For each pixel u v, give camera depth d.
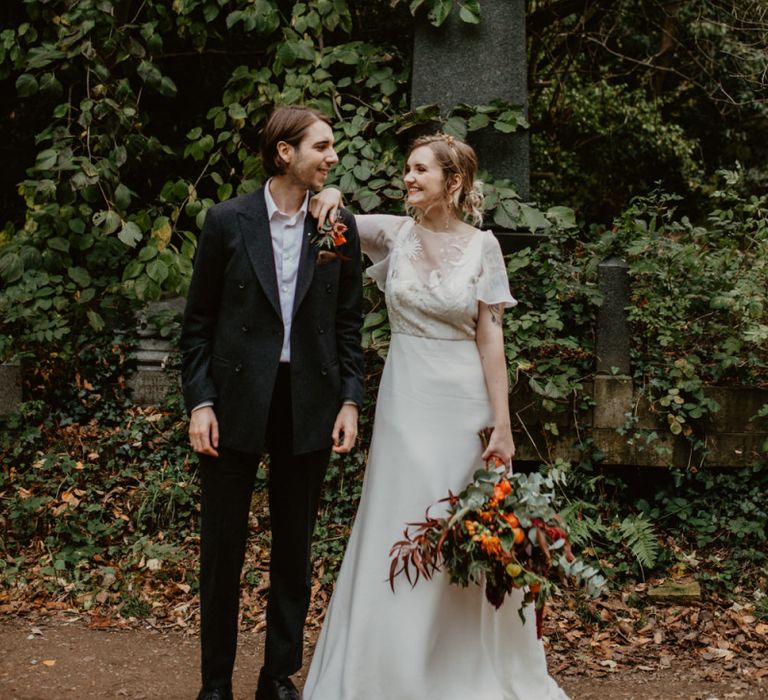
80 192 6.03
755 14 8.14
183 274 5.70
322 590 4.49
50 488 5.05
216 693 3.08
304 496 3.10
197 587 4.49
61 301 5.68
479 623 3.17
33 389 5.55
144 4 6.37
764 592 4.48
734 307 4.81
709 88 10.54
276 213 3.02
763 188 11.24
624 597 4.41
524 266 5.13
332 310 3.09
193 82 7.62
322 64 5.75
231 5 6.68
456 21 5.71
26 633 3.99
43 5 6.12
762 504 4.79
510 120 5.52
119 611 4.27
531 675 3.21
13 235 6.45
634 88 11.50
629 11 9.73
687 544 4.79
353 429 3.12
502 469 3.10
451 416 3.19
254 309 2.97
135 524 4.99
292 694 3.11
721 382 4.96
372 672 3.07
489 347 3.21
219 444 2.98
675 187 11.60
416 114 5.50
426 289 3.18
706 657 3.89
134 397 5.61
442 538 2.87
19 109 7.58
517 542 2.88
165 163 7.54
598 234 5.68
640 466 5.00
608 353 4.94
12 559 4.65
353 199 5.41
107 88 5.95
